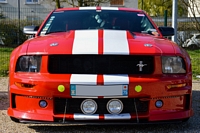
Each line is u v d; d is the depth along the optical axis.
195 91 6.27
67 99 3.44
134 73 3.48
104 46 3.53
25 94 3.50
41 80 3.42
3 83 6.99
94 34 3.91
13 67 3.65
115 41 3.68
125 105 3.48
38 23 16.16
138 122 3.47
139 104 3.50
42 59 3.50
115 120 3.46
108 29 4.45
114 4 29.22
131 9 5.16
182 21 15.09
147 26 4.72
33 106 3.50
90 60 3.47
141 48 3.55
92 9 5.03
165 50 3.59
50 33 4.50
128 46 3.57
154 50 3.53
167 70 3.55
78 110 3.47
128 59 3.49
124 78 3.40
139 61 3.50
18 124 4.04
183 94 3.59
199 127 3.98
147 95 3.43
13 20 15.77
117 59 3.48
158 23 14.59
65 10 5.06
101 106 3.46
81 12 4.93
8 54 11.47
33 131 3.79
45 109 3.46
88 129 3.87
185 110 3.64
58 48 3.52
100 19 4.75
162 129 3.90
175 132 3.79
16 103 3.62
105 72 3.46
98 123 3.46
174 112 3.56
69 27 4.59
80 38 3.79
